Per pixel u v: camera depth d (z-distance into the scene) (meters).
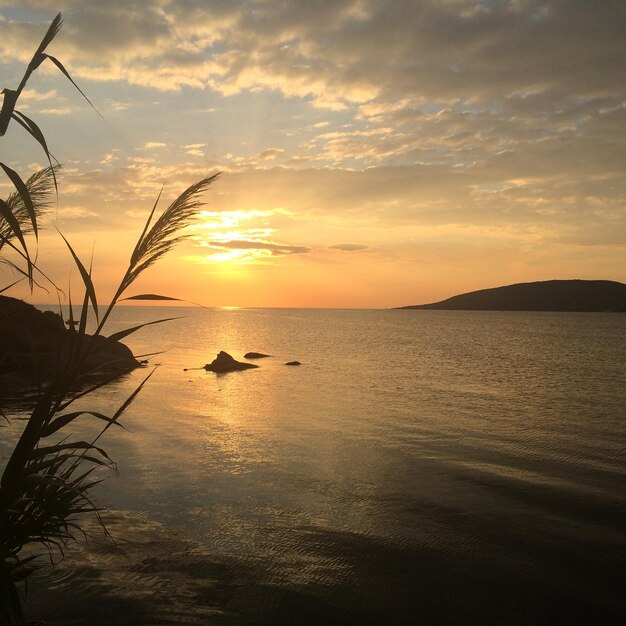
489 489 9.62
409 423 15.44
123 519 7.75
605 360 38.94
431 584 6.20
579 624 5.47
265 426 14.63
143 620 5.09
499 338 70.06
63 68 2.63
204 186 3.05
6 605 2.47
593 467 11.10
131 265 2.90
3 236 2.83
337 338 67.38
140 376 25.92
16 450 2.74
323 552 6.95
